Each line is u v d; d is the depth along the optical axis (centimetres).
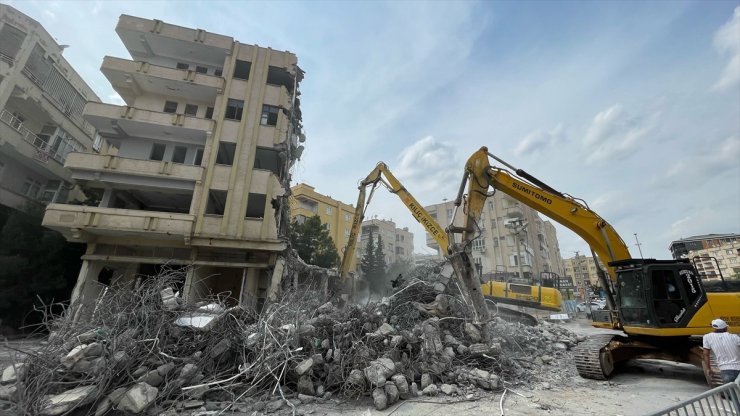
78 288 1538
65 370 519
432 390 635
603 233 888
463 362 761
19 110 1975
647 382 764
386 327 765
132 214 1562
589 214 912
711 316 737
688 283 783
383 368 625
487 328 856
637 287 801
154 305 664
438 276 1159
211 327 670
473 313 868
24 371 517
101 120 1812
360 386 616
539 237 5397
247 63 2083
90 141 2455
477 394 643
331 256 2977
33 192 2022
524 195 943
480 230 924
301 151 2453
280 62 2112
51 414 455
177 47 2053
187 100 2080
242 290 1633
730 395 354
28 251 1597
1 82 1788
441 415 540
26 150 1875
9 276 1500
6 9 1848
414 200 1195
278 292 1577
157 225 1573
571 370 877
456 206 961
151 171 1714
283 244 1677
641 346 814
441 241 1088
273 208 1770
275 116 1988
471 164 966
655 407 582
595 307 3158
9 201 1769
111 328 596
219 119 1881
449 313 986
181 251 1673
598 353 785
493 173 954
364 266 4156
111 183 1733
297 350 644
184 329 657
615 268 868
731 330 720
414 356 733
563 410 568
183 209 2086
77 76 2300
